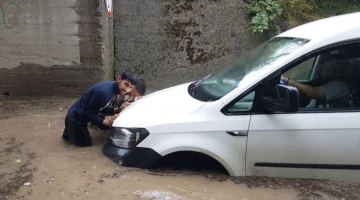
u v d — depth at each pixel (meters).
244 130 3.63
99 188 3.52
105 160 4.08
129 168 3.89
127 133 3.92
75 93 7.88
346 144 3.56
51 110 6.83
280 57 3.80
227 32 8.96
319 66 3.72
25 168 3.99
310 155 3.61
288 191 3.50
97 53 7.70
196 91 4.26
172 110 3.92
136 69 9.03
